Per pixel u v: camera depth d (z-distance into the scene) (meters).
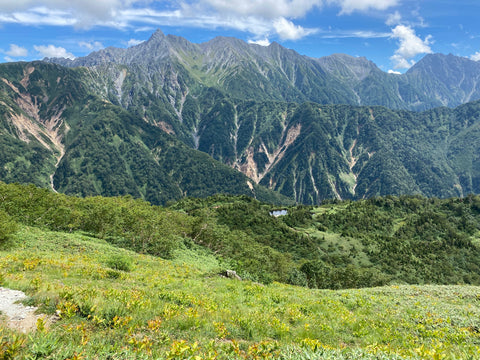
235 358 8.67
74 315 10.55
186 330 11.59
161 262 43.81
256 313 16.45
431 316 19.72
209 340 10.60
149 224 61.56
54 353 7.16
